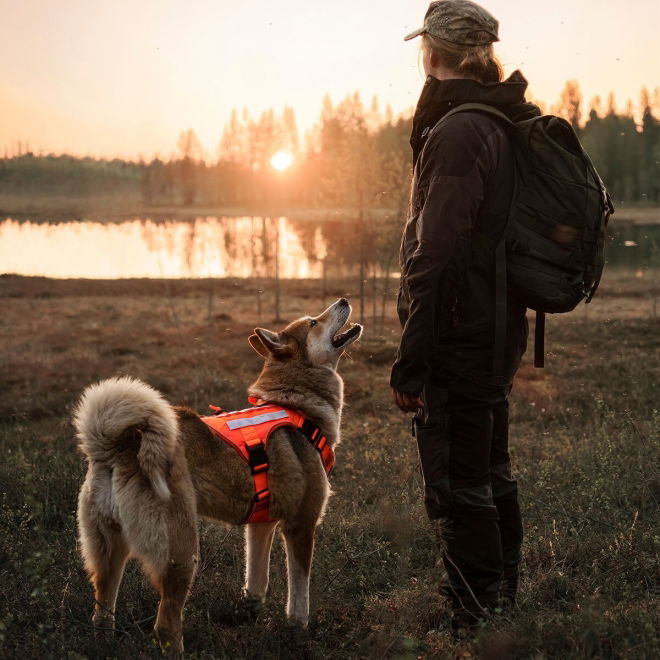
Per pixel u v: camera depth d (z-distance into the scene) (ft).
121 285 104.99
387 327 65.46
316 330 14.70
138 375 45.57
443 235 10.13
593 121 295.28
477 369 10.84
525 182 10.65
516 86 10.89
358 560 15.35
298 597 13.06
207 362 49.39
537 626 10.53
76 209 373.61
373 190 69.36
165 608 11.37
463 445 11.05
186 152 469.16
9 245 190.08
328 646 11.80
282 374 14.42
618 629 10.21
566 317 72.84
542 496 18.80
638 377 39.47
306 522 13.28
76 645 11.05
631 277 109.70
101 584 11.89
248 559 13.93
